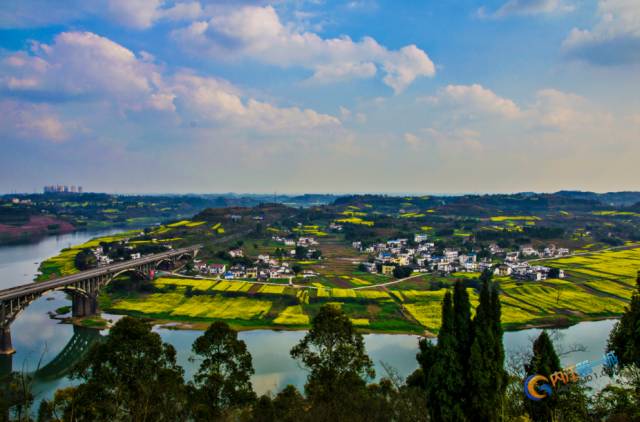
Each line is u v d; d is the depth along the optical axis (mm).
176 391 45688
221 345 51531
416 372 51656
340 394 43844
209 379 49312
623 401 37594
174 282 181000
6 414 41156
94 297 142500
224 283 179875
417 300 157375
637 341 39750
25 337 119375
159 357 48562
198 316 139125
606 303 153625
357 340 53188
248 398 50250
